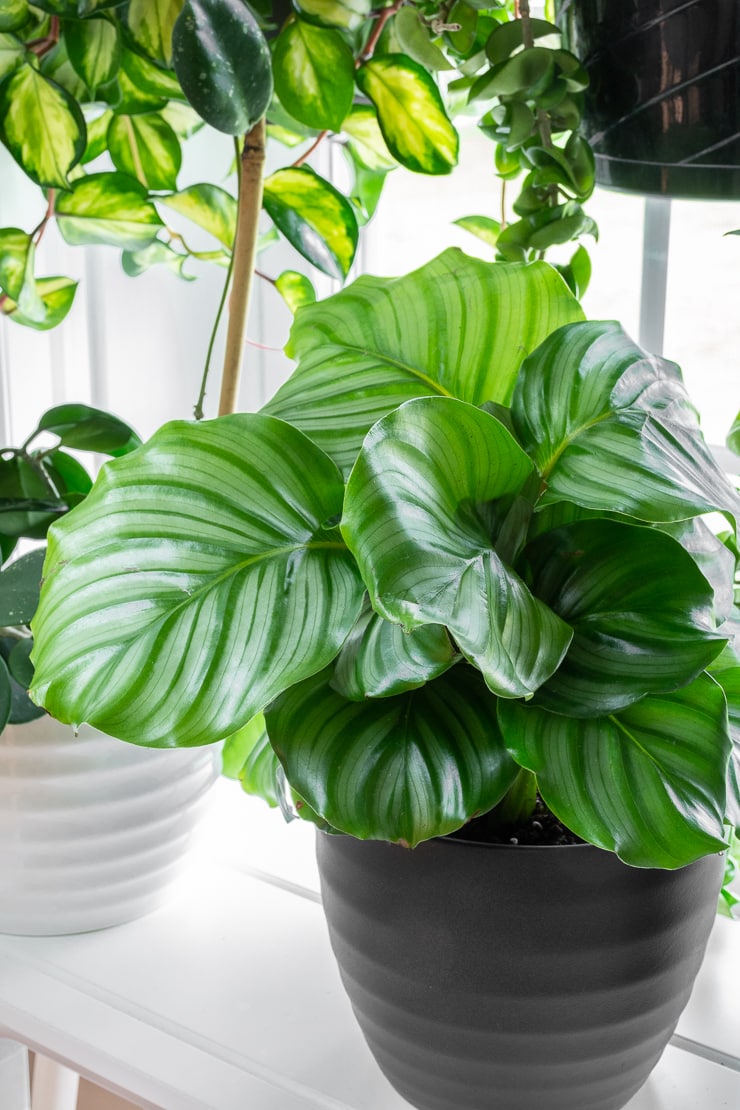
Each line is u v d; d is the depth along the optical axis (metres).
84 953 0.79
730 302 0.90
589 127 0.70
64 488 0.85
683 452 0.48
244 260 0.71
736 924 0.82
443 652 0.44
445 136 0.77
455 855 0.49
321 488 0.50
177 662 0.45
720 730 0.46
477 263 0.57
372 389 0.57
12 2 0.71
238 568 0.47
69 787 0.72
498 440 0.44
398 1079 0.58
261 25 0.73
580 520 0.51
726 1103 0.65
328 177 1.03
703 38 0.62
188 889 0.87
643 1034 0.53
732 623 0.57
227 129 0.65
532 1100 0.54
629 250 0.93
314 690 0.50
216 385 1.11
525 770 0.54
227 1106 0.65
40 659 0.44
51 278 0.87
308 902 0.86
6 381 1.14
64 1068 0.85
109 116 0.90
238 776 0.72
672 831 0.44
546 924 0.49
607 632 0.47
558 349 0.53
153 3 0.71
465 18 0.69
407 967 0.52
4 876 0.76
